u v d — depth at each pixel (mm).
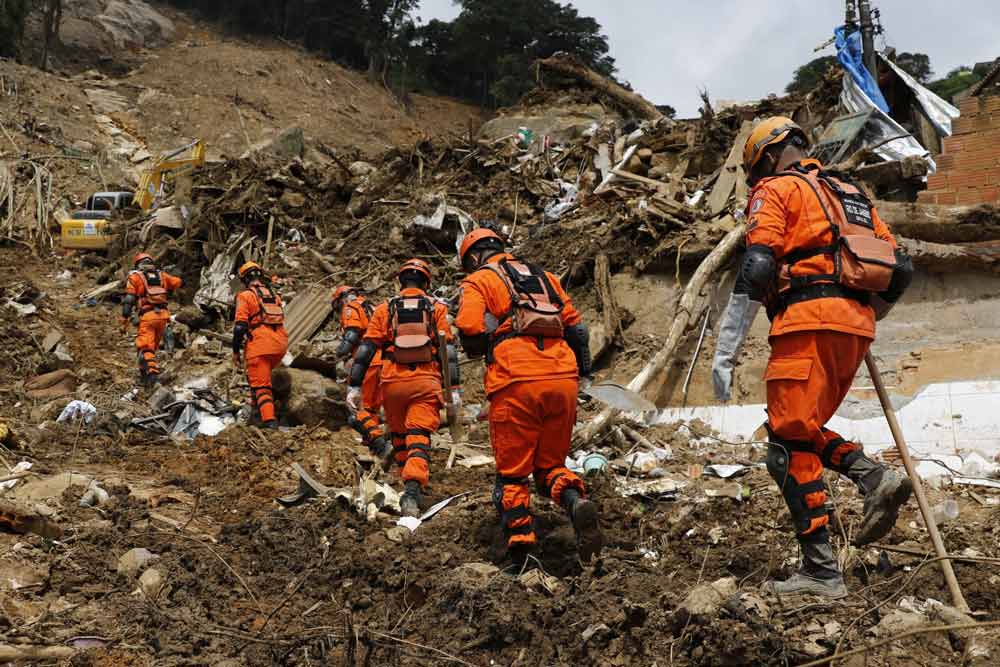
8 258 18578
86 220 19047
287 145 23266
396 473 6773
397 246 13391
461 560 4574
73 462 6617
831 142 11047
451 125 61875
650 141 12930
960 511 5184
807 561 3727
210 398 8703
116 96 42281
